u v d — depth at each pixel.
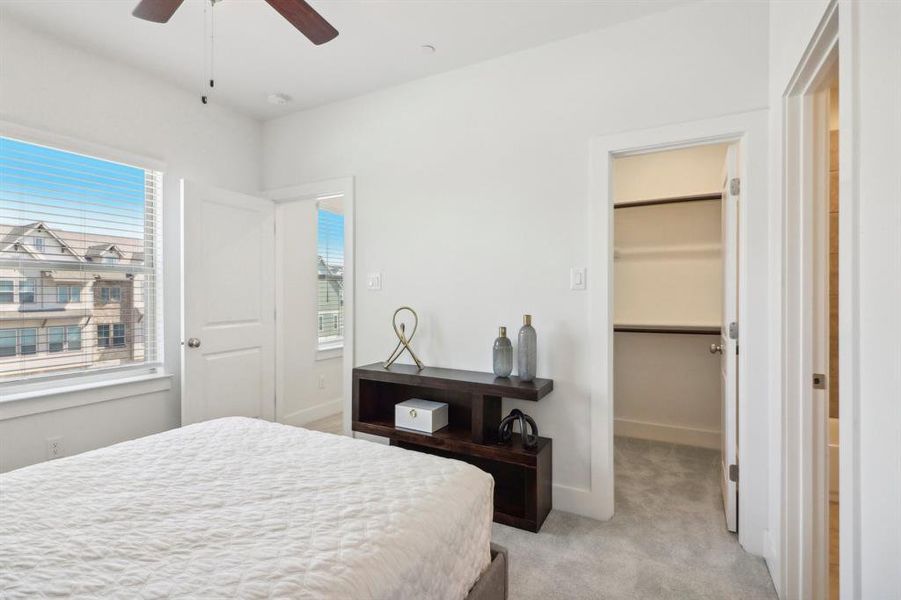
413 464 1.52
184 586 0.88
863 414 0.99
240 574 0.91
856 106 1.02
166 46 2.59
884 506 0.91
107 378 2.76
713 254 3.55
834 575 1.92
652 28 2.31
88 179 2.67
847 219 1.04
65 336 2.58
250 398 3.41
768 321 2.03
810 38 1.44
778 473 1.85
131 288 2.89
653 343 3.73
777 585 1.83
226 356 3.22
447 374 2.67
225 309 3.21
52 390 2.47
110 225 2.78
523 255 2.64
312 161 3.43
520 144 2.65
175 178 3.08
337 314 4.73
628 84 2.36
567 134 2.52
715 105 2.16
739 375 2.18
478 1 2.20
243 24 2.38
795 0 1.63
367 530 1.10
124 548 1.00
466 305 2.81
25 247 2.42
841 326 1.06
